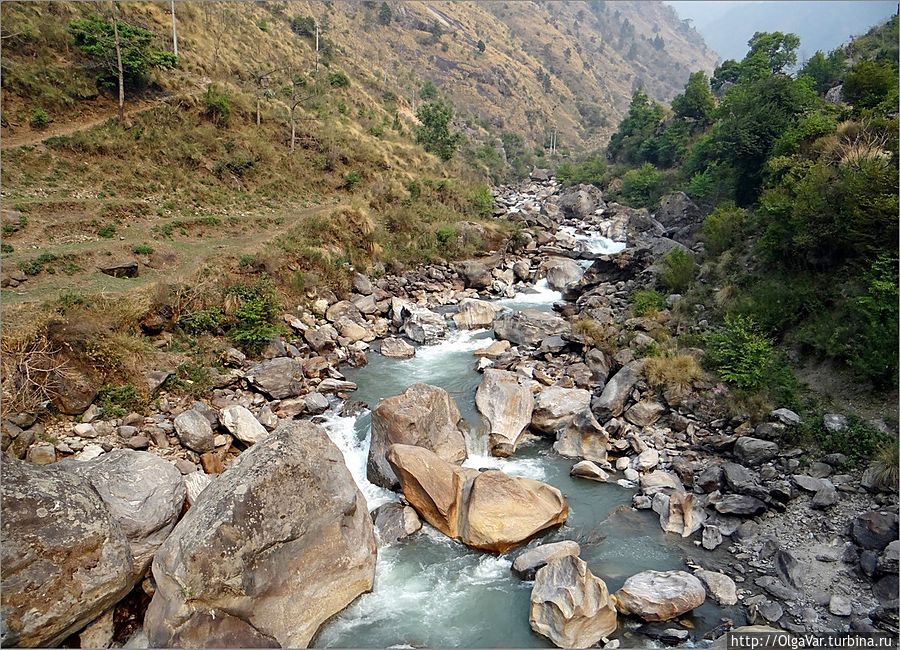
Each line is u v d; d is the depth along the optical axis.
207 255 26.75
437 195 48.12
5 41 32.59
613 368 21.86
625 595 11.20
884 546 11.89
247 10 65.88
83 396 16.06
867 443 14.63
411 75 119.38
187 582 9.96
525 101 139.12
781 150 32.12
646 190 59.47
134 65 36.59
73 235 24.83
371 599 11.95
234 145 39.41
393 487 15.23
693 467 16.06
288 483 11.41
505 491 13.80
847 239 19.88
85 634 10.32
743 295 23.33
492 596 11.95
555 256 41.25
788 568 11.98
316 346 24.41
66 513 10.24
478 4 185.25
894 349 15.95
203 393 18.83
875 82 33.47
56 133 31.28
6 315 16.75
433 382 22.03
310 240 32.22
